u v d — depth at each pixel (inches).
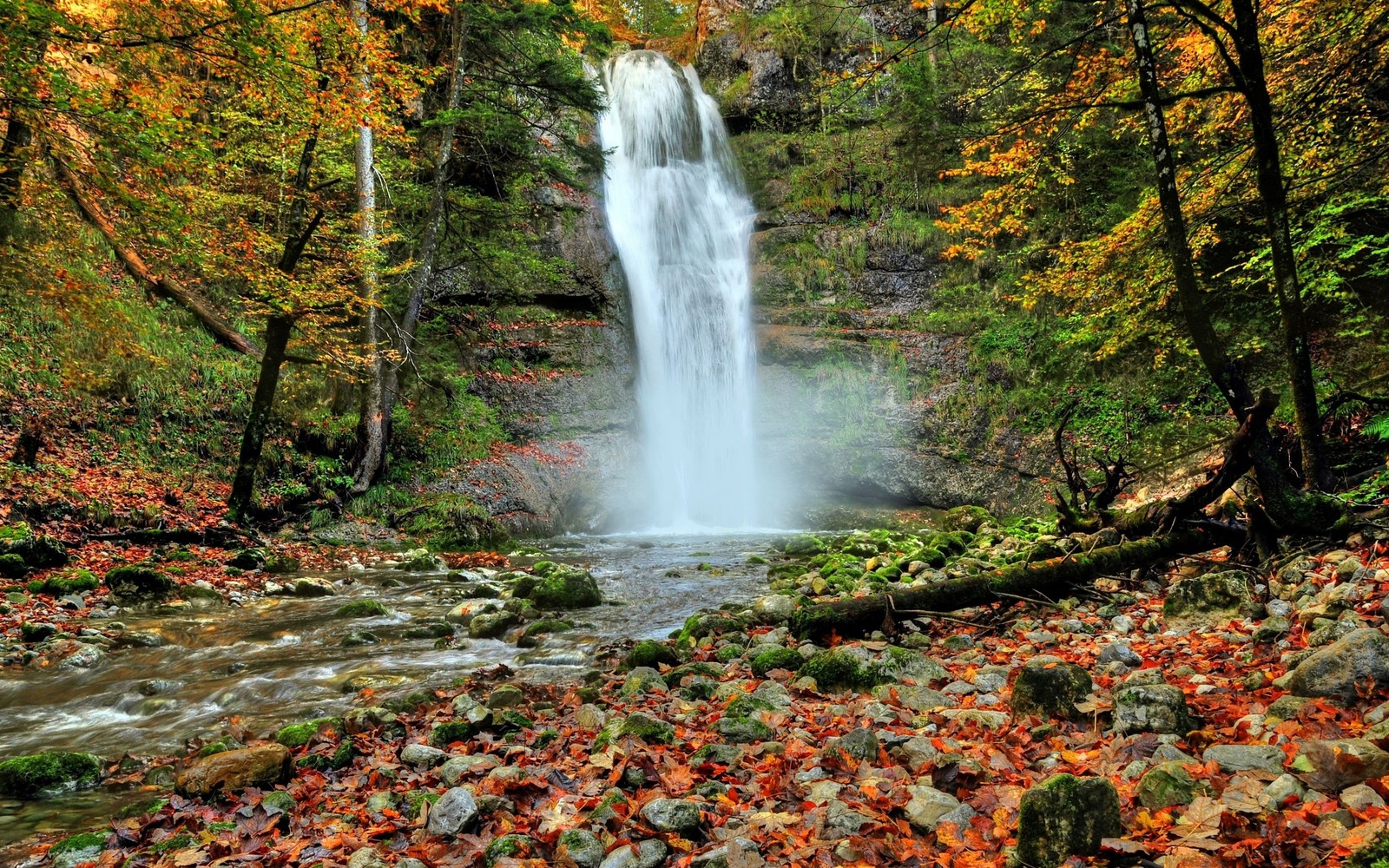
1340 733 110.3
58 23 291.9
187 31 325.7
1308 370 267.0
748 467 830.5
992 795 111.8
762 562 493.4
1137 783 107.3
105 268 588.7
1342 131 376.5
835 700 175.3
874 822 107.0
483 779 140.8
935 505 751.7
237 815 134.0
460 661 256.4
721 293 919.7
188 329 620.1
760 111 1070.4
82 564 394.9
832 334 844.6
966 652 208.1
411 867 111.3
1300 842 85.7
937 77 861.8
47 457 479.8
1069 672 144.0
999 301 804.0
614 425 799.7
